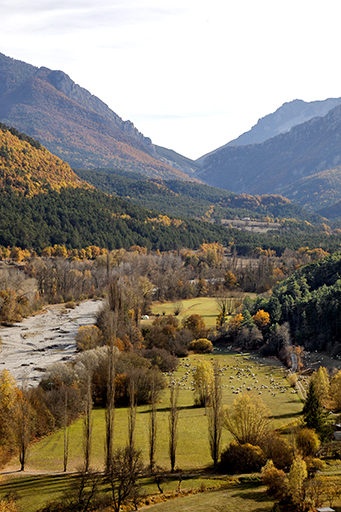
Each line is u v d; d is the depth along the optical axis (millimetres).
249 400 75812
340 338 148500
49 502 57125
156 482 64750
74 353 148625
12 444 78812
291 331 166625
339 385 95000
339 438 76000
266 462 68250
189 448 78312
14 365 135625
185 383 124125
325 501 53562
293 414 91812
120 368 109875
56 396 94062
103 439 83375
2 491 62156
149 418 94312
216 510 53875
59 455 76562
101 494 59219
